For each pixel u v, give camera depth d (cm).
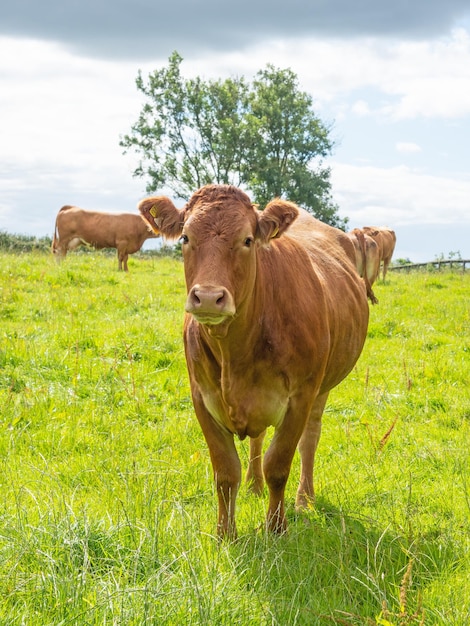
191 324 485
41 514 446
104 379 853
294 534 475
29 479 554
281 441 493
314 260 595
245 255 435
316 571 423
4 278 1559
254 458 588
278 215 458
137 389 825
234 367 464
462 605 388
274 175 5259
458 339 1245
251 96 5656
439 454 665
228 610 358
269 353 471
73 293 1426
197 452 612
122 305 1350
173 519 459
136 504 488
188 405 802
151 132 5431
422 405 849
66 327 1105
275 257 495
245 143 5381
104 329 1100
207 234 430
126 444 659
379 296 1802
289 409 494
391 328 1314
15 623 338
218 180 5609
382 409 827
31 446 639
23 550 392
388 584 409
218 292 399
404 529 480
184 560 400
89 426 703
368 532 486
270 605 377
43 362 909
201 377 485
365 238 2048
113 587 369
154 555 400
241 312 446
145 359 977
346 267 661
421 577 418
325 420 782
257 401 477
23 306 1265
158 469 570
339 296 598
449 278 2470
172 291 1605
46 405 754
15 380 833
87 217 2559
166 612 349
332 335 561
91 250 3234
